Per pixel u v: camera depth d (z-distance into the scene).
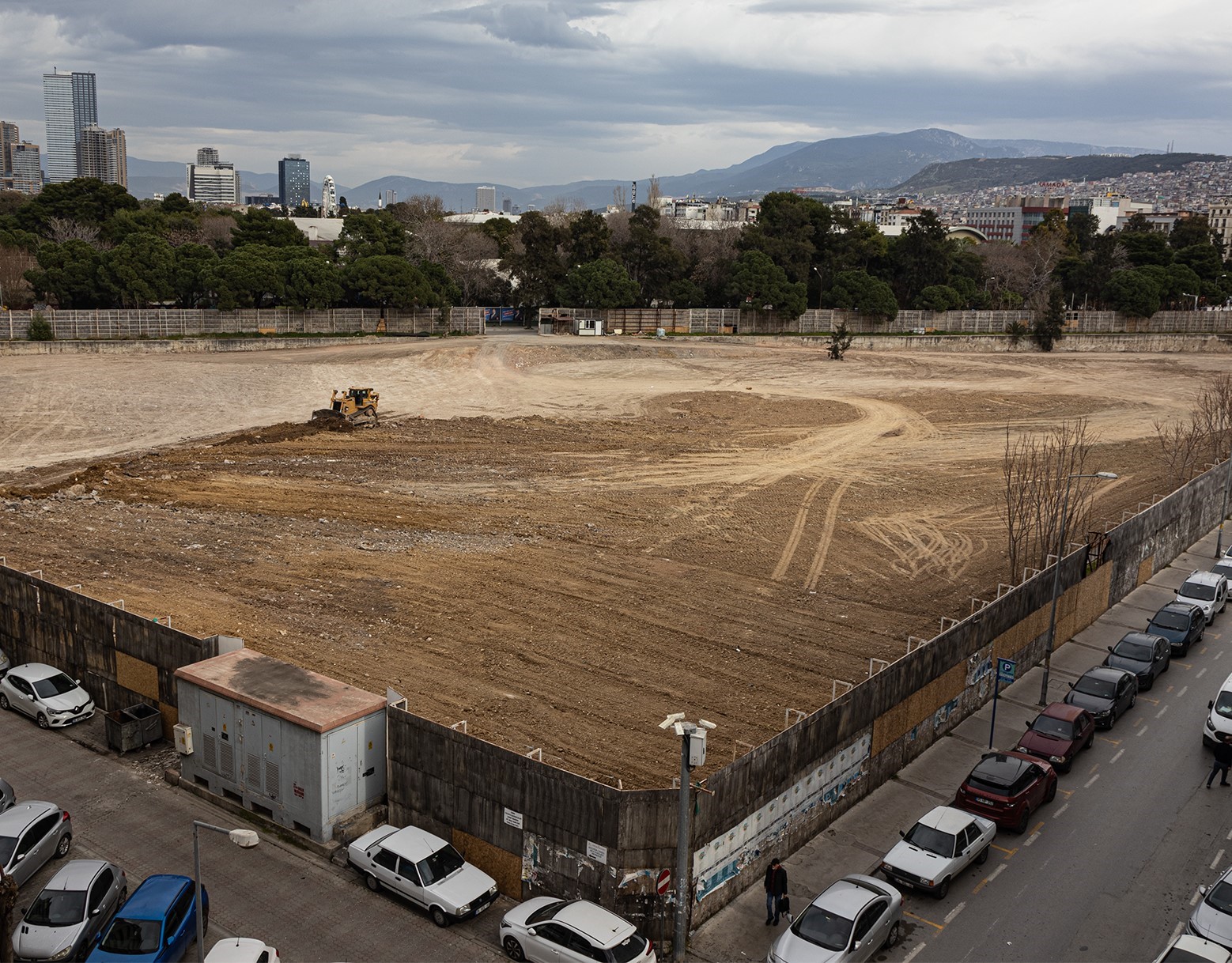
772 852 24.25
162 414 78.12
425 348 108.44
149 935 20.06
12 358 94.62
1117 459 73.81
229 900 22.58
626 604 41.84
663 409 88.12
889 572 47.41
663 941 21.33
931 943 21.88
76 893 21.27
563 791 21.83
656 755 29.11
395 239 144.62
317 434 73.56
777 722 31.62
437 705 31.84
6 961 19.61
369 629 38.31
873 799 27.70
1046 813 27.73
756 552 49.91
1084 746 31.52
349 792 24.91
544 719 31.25
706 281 149.50
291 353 103.88
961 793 26.84
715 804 21.92
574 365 109.06
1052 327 143.25
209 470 62.91
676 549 49.81
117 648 31.14
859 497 61.22
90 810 26.31
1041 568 46.88
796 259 148.12
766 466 68.69
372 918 22.16
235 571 44.59
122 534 49.72
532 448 71.94
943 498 61.38
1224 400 76.75
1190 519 54.19
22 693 31.34
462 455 69.19
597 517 55.09
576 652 36.69
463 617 39.78
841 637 39.03
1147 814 27.77
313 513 54.09
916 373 114.00
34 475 60.47
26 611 33.72
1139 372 120.81
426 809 24.50
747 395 95.06
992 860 25.30
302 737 24.44
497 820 23.08
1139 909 23.38
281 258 121.50
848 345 121.62
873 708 27.36
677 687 34.03
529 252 142.12
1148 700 36.00
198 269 116.00
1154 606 45.00
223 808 26.58
